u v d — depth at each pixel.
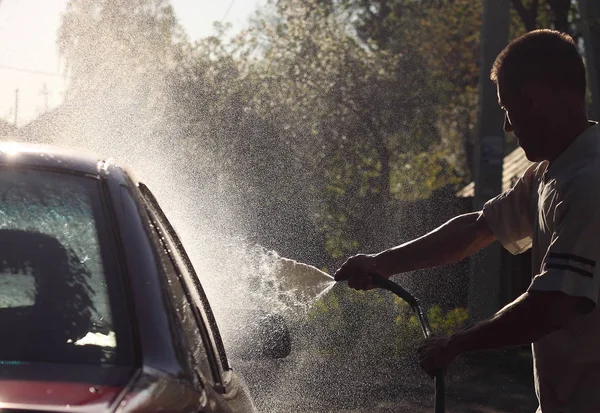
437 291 17.95
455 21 31.55
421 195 23.11
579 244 2.78
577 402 2.96
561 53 2.97
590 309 2.81
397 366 12.68
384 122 23.72
